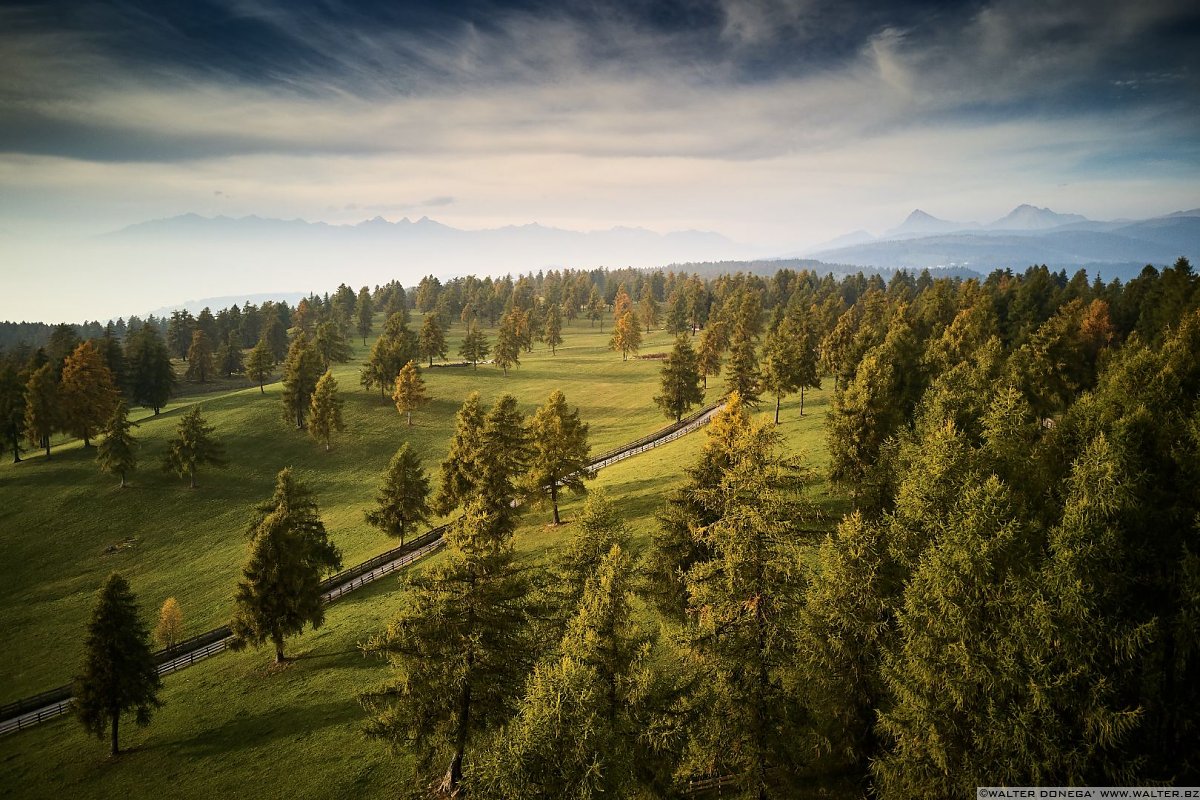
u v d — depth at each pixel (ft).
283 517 133.39
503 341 422.00
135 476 261.03
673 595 99.09
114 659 108.88
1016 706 51.26
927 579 59.26
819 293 597.93
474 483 171.01
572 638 64.23
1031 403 153.89
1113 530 58.18
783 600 62.59
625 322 450.30
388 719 72.28
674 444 244.83
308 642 140.77
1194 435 70.74
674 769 64.23
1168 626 55.57
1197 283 224.74
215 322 531.91
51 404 273.54
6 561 204.54
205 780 95.50
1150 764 52.03
